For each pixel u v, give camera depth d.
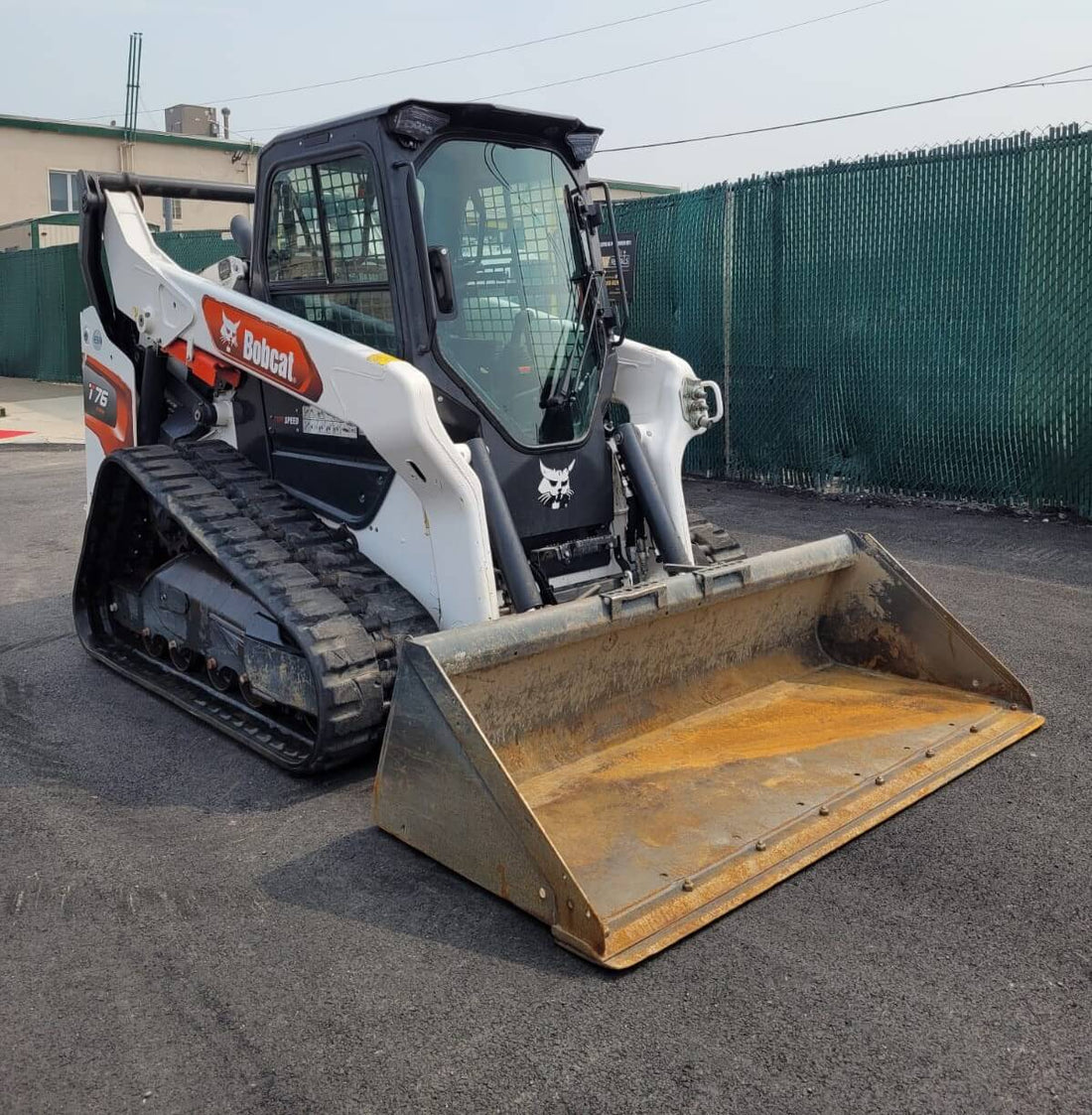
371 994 2.96
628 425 4.97
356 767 4.42
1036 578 6.96
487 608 4.19
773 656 4.83
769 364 10.30
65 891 3.53
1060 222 8.22
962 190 8.75
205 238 17.70
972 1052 2.68
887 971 3.00
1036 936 3.15
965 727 4.36
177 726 4.91
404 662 3.51
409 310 4.27
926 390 9.23
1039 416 8.57
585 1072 2.64
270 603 4.20
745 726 4.34
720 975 3.00
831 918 3.25
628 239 8.98
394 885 3.51
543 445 4.61
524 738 3.95
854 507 9.35
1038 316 8.45
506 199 4.63
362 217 4.47
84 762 4.54
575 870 3.34
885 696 4.64
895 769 3.99
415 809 3.59
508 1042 2.76
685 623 4.32
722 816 3.66
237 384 5.07
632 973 3.01
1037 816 3.83
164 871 3.63
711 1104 2.53
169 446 5.39
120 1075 2.68
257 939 3.23
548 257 4.78
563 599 4.68
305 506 4.90
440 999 2.93
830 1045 2.72
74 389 20.03
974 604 6.44
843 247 9.57
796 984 2.95
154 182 5.85
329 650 4.02
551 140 4.81
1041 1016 2.81
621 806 3.72
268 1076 2.66
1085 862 3.54
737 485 10.59
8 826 3.97
